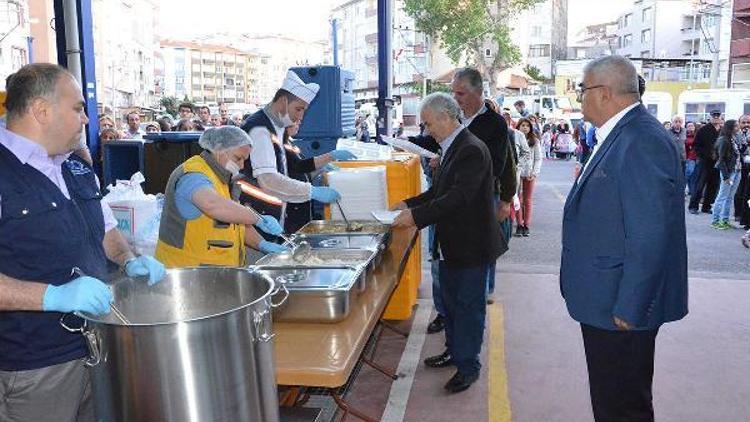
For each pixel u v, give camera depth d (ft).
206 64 417.49
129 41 199.72
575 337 15.03
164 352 4.93
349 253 9.87
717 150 31.07
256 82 453.58
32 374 6.45
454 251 11.47
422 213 10.96
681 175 7.68
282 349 7.00
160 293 6.60
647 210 7.24
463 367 12.12
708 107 77.56
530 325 15.87
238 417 5.25
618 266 7.66
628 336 7.77
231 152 9.52
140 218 11.93
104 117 32.07
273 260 9.36
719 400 11.94
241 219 9.18
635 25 236.02
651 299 7.40
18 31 97.96
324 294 7.51
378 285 9.55
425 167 19.47
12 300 5.36
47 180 6.29
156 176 17.11
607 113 7.89
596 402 8.19
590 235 7.84
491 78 130.93
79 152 10.16
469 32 125.08
